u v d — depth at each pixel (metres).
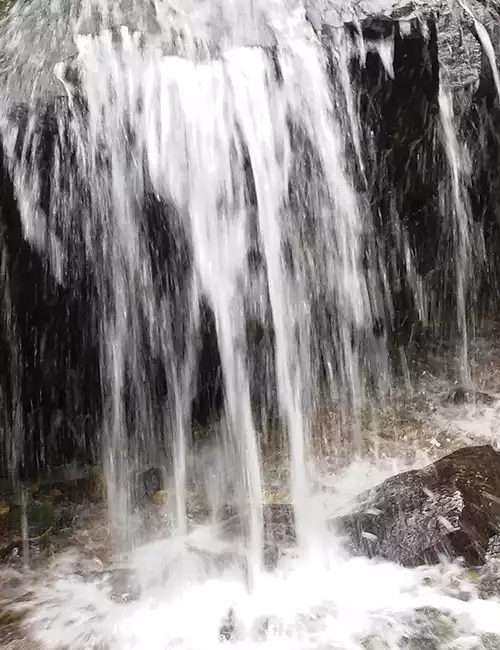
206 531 4.11
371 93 4.52
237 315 4.46
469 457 3.99
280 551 3.72
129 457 4.87
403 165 4.96
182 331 4.48
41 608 3.47
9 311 4.34
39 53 4.20
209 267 4.32
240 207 4.30
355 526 3.69
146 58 4.12
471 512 3.50
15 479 4.80
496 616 3.09
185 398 4.74
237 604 3.36
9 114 3.91
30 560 3.94
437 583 3.29
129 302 4.39
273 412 4.91
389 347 5.70
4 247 4.11
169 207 4.16
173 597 3.49
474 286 6.18
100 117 4.02
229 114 4.18
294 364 4.86
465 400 5.50
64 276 4.27
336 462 4.80
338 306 5.04
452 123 4.95
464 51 4.75
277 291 4.57
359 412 5.30
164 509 4.41
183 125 4.11
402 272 5.51
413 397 5.53
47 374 4.63
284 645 3.06
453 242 5.73
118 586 3.62
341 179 4.66
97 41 4.15
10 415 4.68
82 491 4.65
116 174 4.07
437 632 3.04
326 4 4.45
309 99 4.36
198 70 4.16
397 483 3.88
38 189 4.01
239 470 4.73
